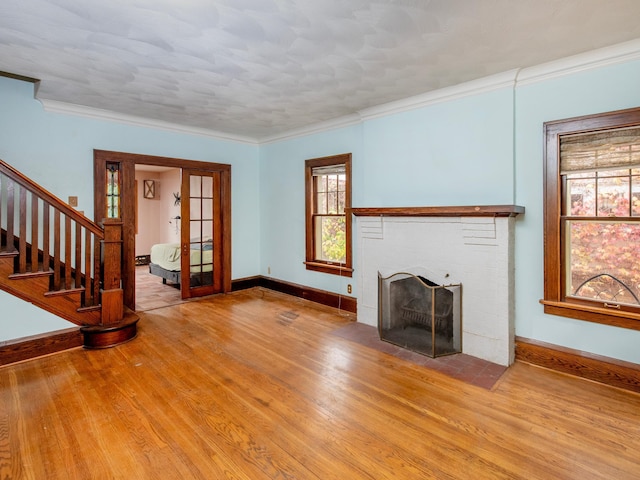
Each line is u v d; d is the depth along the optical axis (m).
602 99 2.55
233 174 5.48
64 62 2.73
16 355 2.96
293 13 2.02
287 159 5.25
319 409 2.29
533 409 2.29
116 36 2.30
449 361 3.02
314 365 2.95
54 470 1.74
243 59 2.65
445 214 3.15
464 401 2.39
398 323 3.57
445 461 1.82
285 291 5.39
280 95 3.49
